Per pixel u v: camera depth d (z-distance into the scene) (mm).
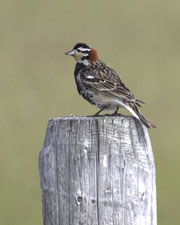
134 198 7328
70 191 7375
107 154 7324
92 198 7312
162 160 17781
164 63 22531
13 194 16188
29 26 24688
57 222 7465
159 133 18969
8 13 25547
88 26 24656
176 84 21125
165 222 14992
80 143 7355
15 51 23156
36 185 16594
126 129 7375
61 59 22578
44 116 19156
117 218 7301
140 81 21391
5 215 15398
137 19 25359
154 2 26859
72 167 7367
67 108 19500
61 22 24938
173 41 24031
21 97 20234
